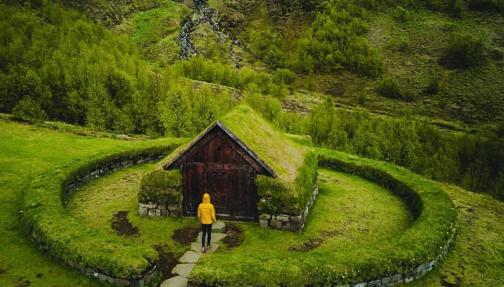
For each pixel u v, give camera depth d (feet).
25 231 52.03
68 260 43.57
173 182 57.57
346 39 467.11
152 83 195.11
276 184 54.75
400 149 197.77
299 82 418.92
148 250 42.83
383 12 504.84
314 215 61.57
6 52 196.24
